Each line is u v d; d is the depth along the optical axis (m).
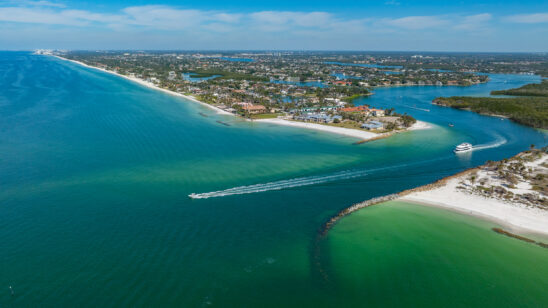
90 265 74.19
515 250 84.00
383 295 69.31
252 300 66.56
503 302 68.00
